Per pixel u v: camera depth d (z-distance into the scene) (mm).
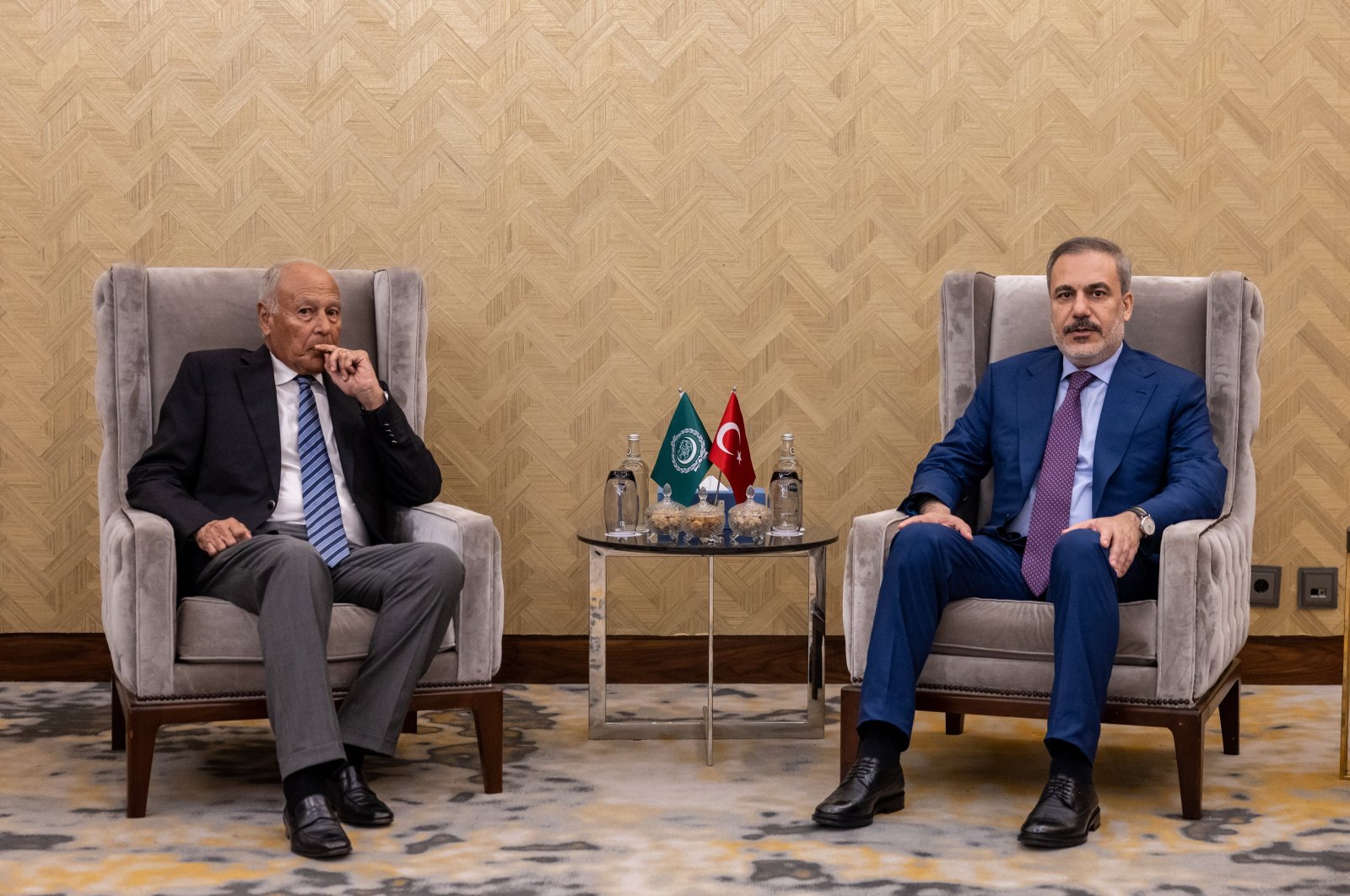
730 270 3393
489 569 2508
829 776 2631
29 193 3324
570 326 3402
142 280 2775
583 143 3375
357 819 2297
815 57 3359
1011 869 2086
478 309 3393
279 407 2734
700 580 3432
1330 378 3363
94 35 3312
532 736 2936
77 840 2211
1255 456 3381
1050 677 2371
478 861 2123
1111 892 1989
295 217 3363
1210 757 2754
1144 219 3357
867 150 3371
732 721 2980
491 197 3377
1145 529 2398
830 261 3391
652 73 3365
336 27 3340
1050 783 2254
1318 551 3377
